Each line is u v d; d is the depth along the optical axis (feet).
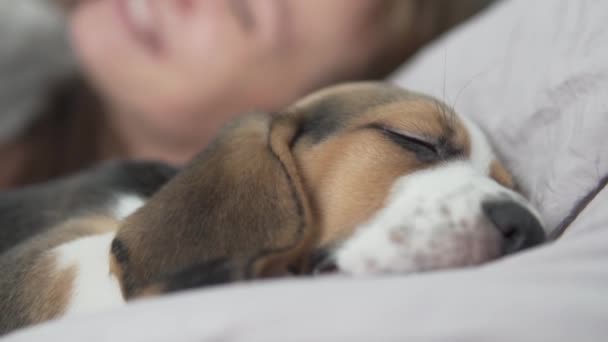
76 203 1.54
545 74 1.36
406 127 1.30
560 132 1.30
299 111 1.35
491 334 0.92
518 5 1.55
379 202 1.25
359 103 1.34
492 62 1.50
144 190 1.55
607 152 1.21
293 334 0.94
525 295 0.95
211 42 2.01
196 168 1.26
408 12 2.17
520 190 1.34
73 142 2.35
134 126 2.24
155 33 2.06
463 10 2.32
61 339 0.98
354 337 0.93
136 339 0.95
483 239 1.19
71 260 1.32
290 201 1.23
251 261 1.17
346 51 2.12
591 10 1.36
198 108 2.08
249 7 2.01
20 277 1.33
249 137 1.27
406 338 0.92
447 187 1.24
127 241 1.22
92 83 2.23
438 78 1.59
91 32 2.13
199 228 1.21
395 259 1.19
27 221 1.55
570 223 1.21
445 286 0.96
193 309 0.97
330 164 1.30
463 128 1.35
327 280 1.01
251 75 2.06
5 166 2.28
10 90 2.14
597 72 1.27
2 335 1.29
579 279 0.97
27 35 2.17
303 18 2.03
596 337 0.92
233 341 0.95
